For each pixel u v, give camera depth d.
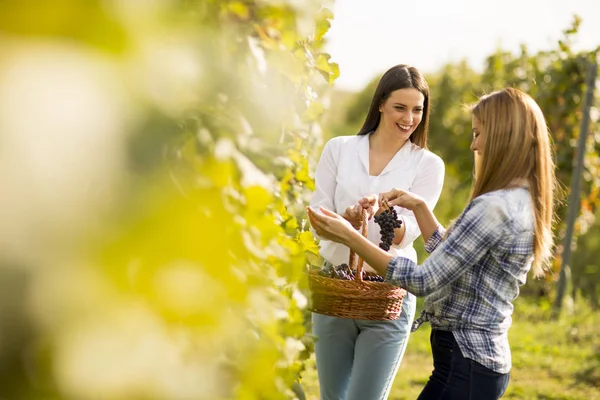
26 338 0.72
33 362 0.73
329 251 4.30
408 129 4.30
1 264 0.67
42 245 0.71
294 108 3.03
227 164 1.38
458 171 15.23
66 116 0.75
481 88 15.45
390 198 4.02
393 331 4.14
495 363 3.27
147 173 0.91
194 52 1.22
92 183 0.78
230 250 1.27
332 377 4.34
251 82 1.80
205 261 0.97
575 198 11.16
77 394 0.76
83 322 0.76
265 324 1.44
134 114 0.89
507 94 3.33
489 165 3.31
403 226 4.17
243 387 1.32
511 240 3.19
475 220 3.16
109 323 0.79
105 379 0.78
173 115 1.03
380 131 4.42
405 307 4.19
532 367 8.21
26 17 0.78
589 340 9.53
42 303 0.71
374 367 4.13
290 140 3.14
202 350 1.05
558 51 12.83
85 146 0.77
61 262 0.73
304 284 2.54
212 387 1.05
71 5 0.81
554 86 12.67
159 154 0.95
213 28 1.62
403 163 4.35
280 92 2.30
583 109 11.27
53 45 0.79
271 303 1.96
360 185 4.34
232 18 1.87
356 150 4.41
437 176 4.37
